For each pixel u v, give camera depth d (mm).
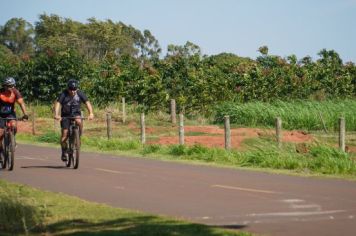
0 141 17031
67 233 8516
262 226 9117
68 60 46719
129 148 24609
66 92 17047
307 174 16219
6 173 16203
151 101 41594
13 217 9219
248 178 15203
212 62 47438
